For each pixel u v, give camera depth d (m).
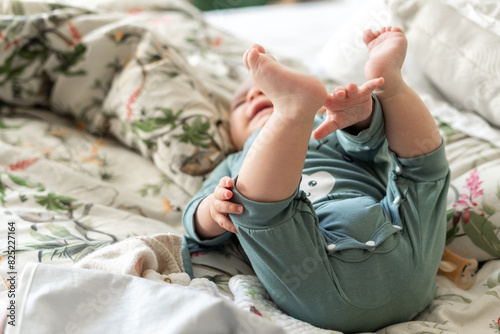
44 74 1.21
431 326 0.66
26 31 1.17
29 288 0.56
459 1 1.13
